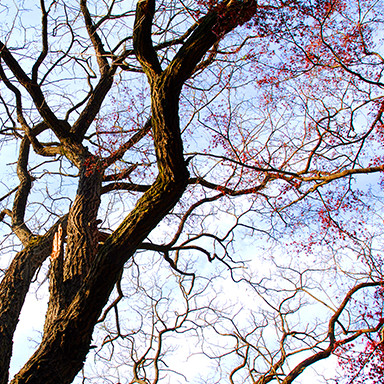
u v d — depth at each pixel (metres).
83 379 7.75
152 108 4.32
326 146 6.04
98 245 5.38
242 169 6.54
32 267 5.65
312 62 5.43
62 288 4.56
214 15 4.45
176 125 4.25
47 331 4.09
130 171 6.57
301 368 7.01
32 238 6.23
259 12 4.48
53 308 4.41
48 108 7.12
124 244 4.18
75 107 7.92
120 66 7.23
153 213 4.32
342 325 7.45
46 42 6.77
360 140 5.73
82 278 4.71
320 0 4.63
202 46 4.32
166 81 4.26
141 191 7.37
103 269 4.07
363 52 5.48
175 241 7.22
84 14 8.08
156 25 6.38
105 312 7.51
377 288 6.57
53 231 6.18
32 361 3.81
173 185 4.38
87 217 5.52
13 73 6.76
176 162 4.29
